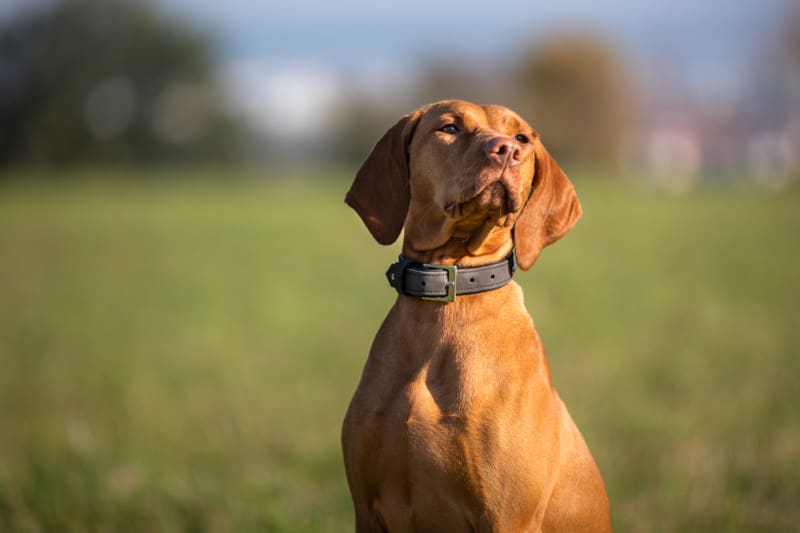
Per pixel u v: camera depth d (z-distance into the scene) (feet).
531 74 260.83
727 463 22.02
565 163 263.08
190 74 242.78
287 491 20.53
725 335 38.09
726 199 151.94
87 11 228.22
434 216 14.67
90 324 47.73
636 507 19.94
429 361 14.11
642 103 295.69
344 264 72.95
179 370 35.81
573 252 74.28
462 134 14.53
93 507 19.61
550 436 13.92
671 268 62.54
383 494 14.17
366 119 264.93
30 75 225.15
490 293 14.46
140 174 241.35
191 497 19.98
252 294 57.00
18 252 85.87
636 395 28.50
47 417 29.50
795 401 27.30
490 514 13.39
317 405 29.58
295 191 187.01
